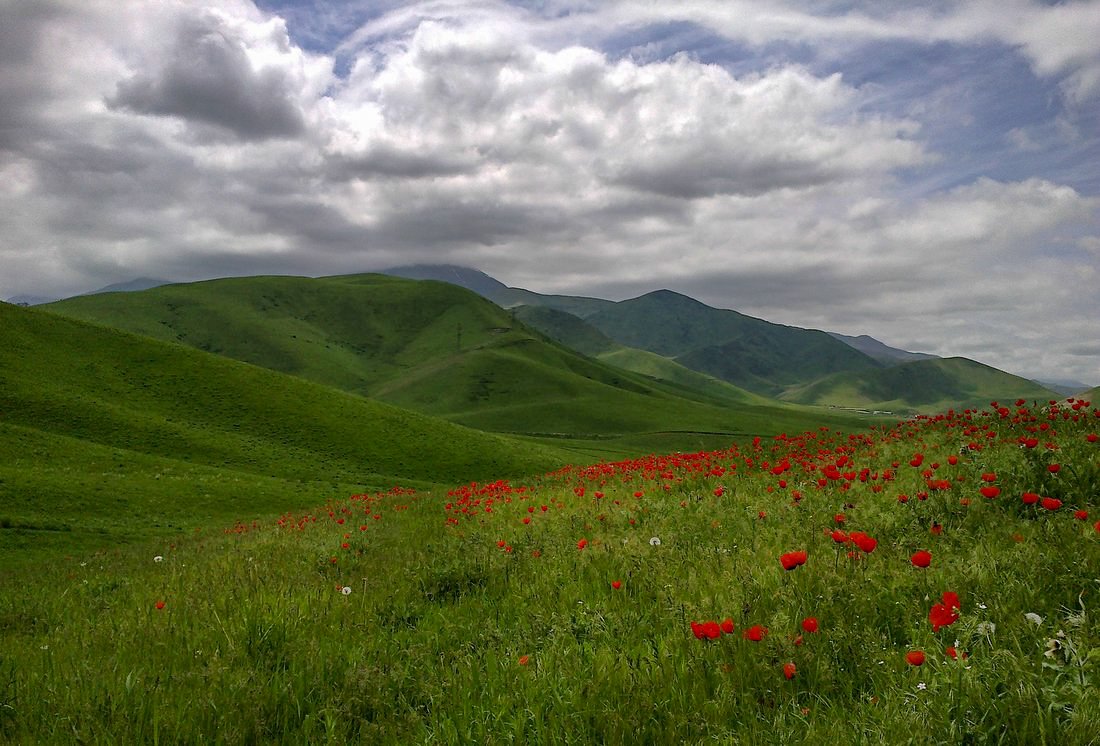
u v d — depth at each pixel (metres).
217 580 9.66
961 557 5.77
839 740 3.43
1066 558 5.23
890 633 4.76
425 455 91.25
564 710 4.20
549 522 11.16
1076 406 12.30
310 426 92.44
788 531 7.58
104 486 48.59
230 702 4.70
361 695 4.86
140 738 4.21
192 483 54.94
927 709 3.51
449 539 11.26
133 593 10.27
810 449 15.05
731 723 3.94
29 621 9.88
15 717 4.72
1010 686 3.56
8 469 48.06
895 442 13.23
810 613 5.12
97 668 5.66
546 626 5.82
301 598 7.54
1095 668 3.53
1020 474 7.89
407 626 6.70
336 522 18.72
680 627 5.23
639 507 10.78
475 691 4.74
